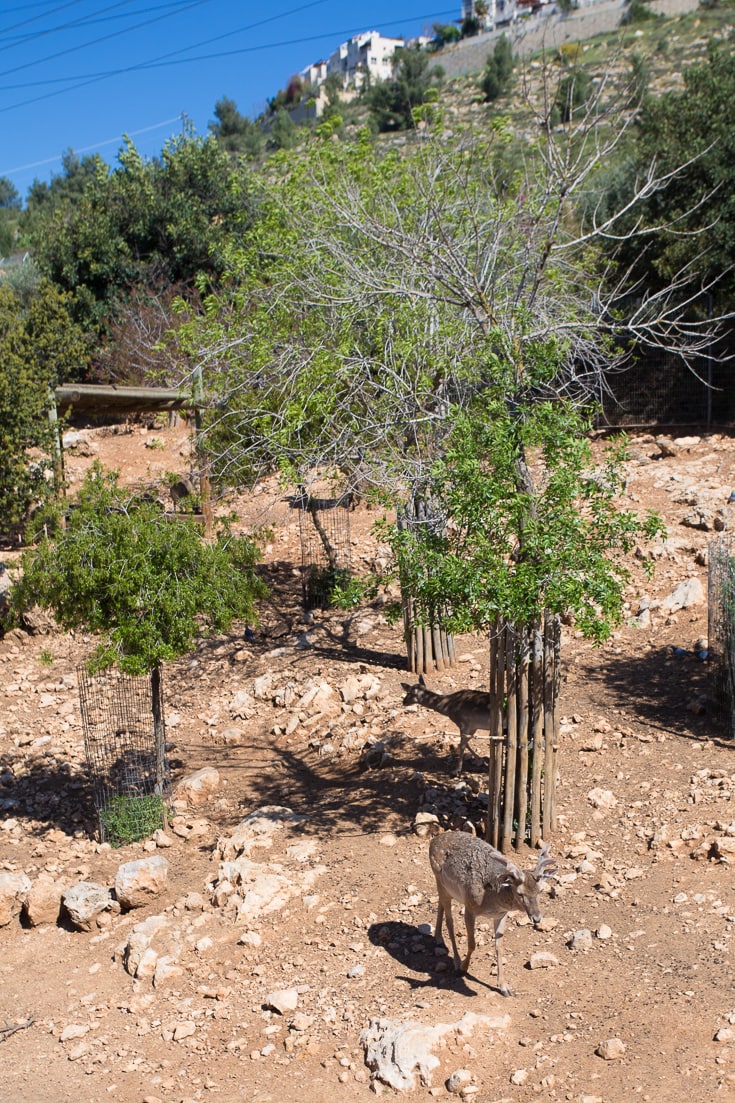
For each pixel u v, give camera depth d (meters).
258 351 13.93
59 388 19.19
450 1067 6.61
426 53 62.44
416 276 12.21
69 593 10.91
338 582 16.67
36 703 15.33
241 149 60.66
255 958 8.39
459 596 9.09
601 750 10.87
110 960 8.87
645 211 21.75
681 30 55.66
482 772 11.02
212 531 17.97
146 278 31.38
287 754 12.66
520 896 6.95
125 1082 7.08
